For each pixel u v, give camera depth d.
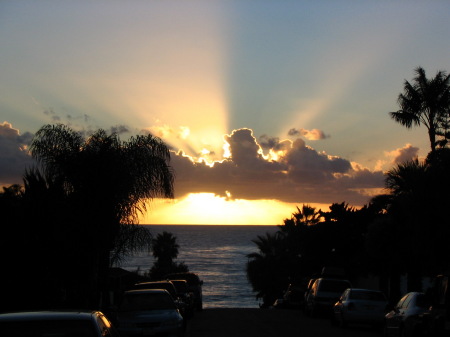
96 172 22.53
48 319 7.61
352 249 45.56
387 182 29.73
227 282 129.62
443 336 14.40
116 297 31.62
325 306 29.73
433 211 23.12
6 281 17.72
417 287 30.17
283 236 72.25
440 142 38.12
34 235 18.05
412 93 38.66
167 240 85.44
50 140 23.14
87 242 21.62
